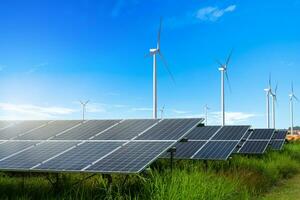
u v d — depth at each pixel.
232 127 26.09
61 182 14.69
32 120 20.17
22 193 13.39
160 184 12.33
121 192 12.75
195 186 12.66
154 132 15.16
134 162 12.16
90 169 11.88
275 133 41.69
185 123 15.87
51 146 14.84
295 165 29.97
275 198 18.41
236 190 15.47
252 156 30.78
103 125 17.27
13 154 14.20
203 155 21.30
